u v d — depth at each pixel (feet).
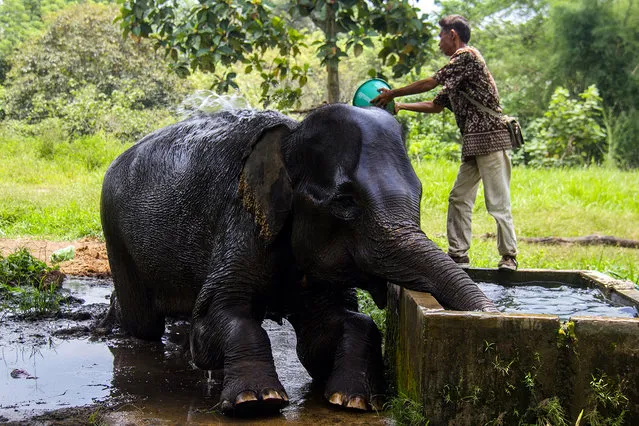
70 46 81.46
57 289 24.25
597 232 37.86
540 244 35.04
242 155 15.35
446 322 12.17
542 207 43.14
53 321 20.95
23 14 149.18
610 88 91.04
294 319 16.24
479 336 12.19
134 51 82.38
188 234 16.87
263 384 13.65
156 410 14.03
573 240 35.47
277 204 14.47
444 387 12.25
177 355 18.13
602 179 53.31
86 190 46.73
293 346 18.94
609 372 12.12
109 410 13.99
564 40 91.97
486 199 20.51
